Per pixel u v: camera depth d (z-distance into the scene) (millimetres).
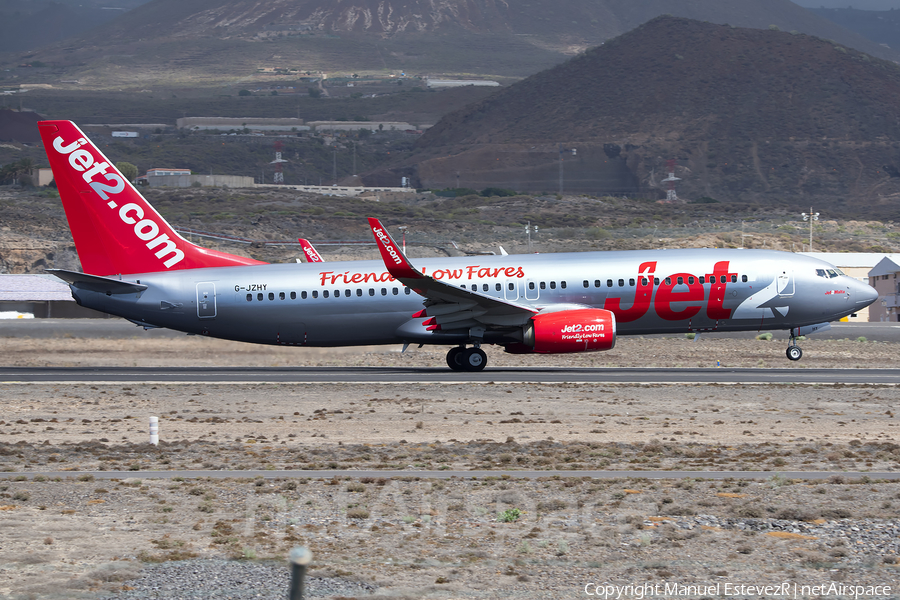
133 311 145625
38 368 158625
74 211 146125
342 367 162750
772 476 66688
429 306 139875
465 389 122000
